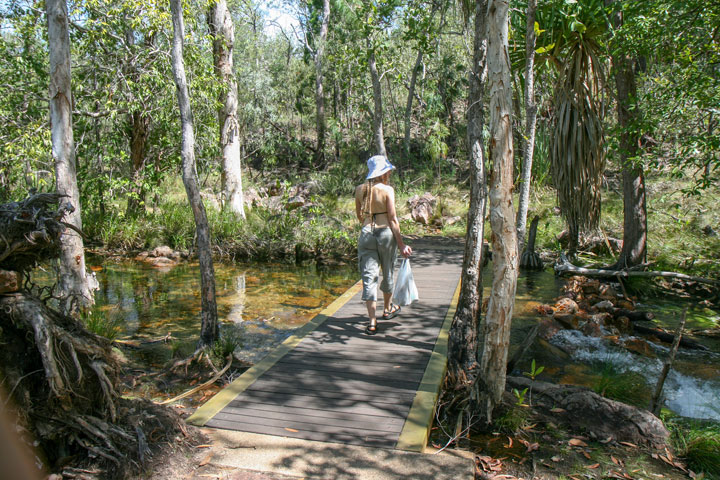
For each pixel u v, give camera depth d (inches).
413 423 157.5
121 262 462.9
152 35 493.0
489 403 169.0
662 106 326.6
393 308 261.3
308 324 246.8
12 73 483.8
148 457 132.8
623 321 292.4
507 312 167.2
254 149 1031.6
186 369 218.5
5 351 123.4
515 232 165.3
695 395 206.2
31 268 137.8
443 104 925.8
